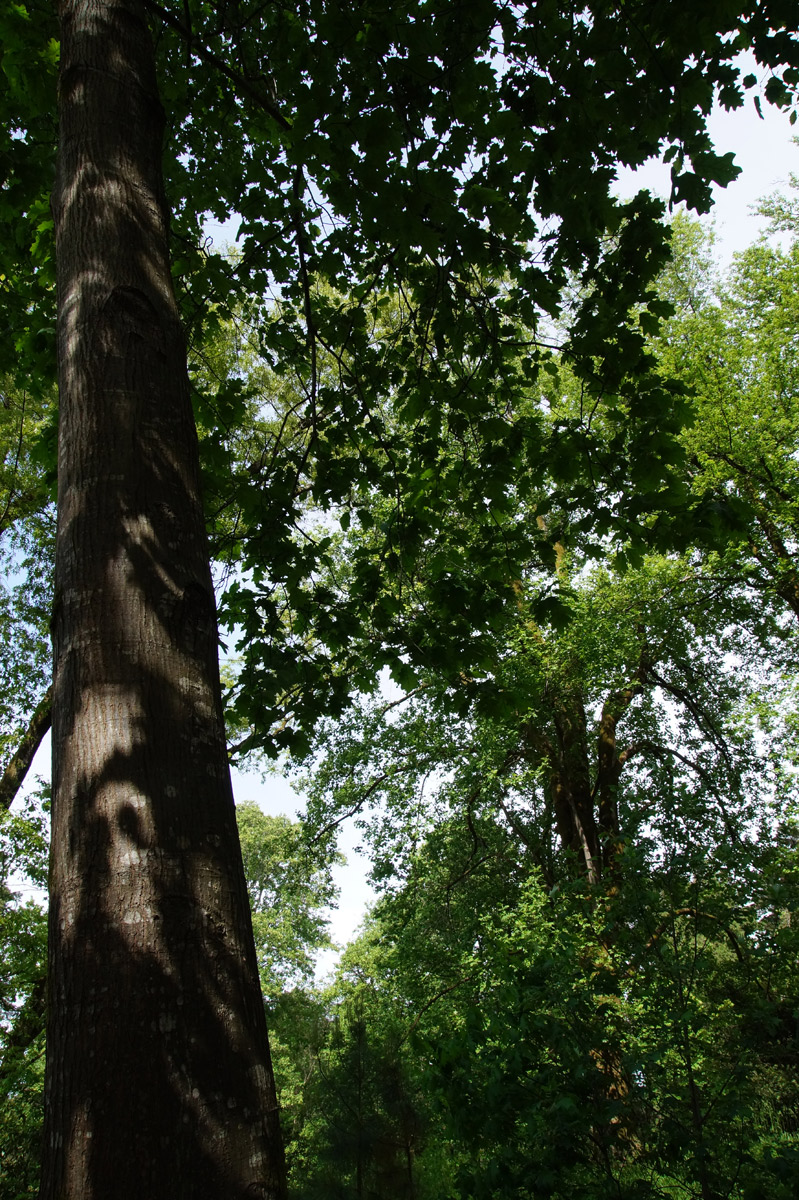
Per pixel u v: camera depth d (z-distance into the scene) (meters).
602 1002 3.67
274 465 5.62
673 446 4.48
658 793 4.88
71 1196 1.21
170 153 5.85
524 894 11.55
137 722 1.67
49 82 4.51
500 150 3.82
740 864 3.97
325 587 5.63
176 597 1.89
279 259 5.42
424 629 5.26
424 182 3.48
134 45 2.80
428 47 3.50
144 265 2.37
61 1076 1.33
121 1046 1.33
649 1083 3.49
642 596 12.81
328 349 5.55
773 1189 3.20
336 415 5.66
